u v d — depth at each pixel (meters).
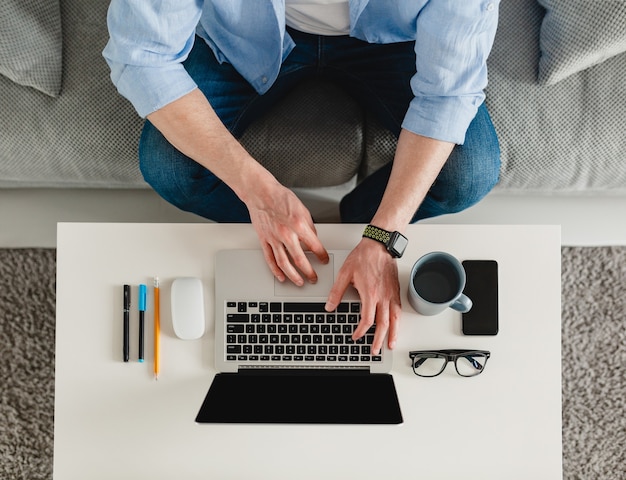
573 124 1.40
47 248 1.68
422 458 1.09
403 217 1.13
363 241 1.10
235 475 1.09
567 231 1.60
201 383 1.12
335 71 1.36
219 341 1.11
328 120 1.41
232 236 1.14
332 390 1.07
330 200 1.60
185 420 1.11
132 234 1.13
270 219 1.09
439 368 1.12
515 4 1.42
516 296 1.13
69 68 1.40
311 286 1.11
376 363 1.11
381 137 1.43
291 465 1.09
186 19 1.04
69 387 1.11
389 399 1.06
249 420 1.03
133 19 1.01
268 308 1.11
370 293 1.07
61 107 1.40
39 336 1.67
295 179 1.47
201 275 1.13
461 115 1.13
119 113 1.40
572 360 1.68
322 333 1.11
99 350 1.12
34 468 1.65
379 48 1.33
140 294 1.11
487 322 1.12
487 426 1.10
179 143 1.13
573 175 1.45
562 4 1.33
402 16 1.15
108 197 1.59
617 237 1.60
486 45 1.10
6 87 1.39
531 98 1.40
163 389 1.12
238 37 1.23
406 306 1.13
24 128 1.40
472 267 1.13
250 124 1.41
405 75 1.32
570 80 1.41
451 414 1.10
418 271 1.08
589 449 1.66
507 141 1.41
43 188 1.58
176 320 1.11
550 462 1.09
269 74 1.29
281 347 1.10
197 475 1.09
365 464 1.09
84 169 1.45
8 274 1.67
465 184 1.30
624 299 1.69
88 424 1.10
